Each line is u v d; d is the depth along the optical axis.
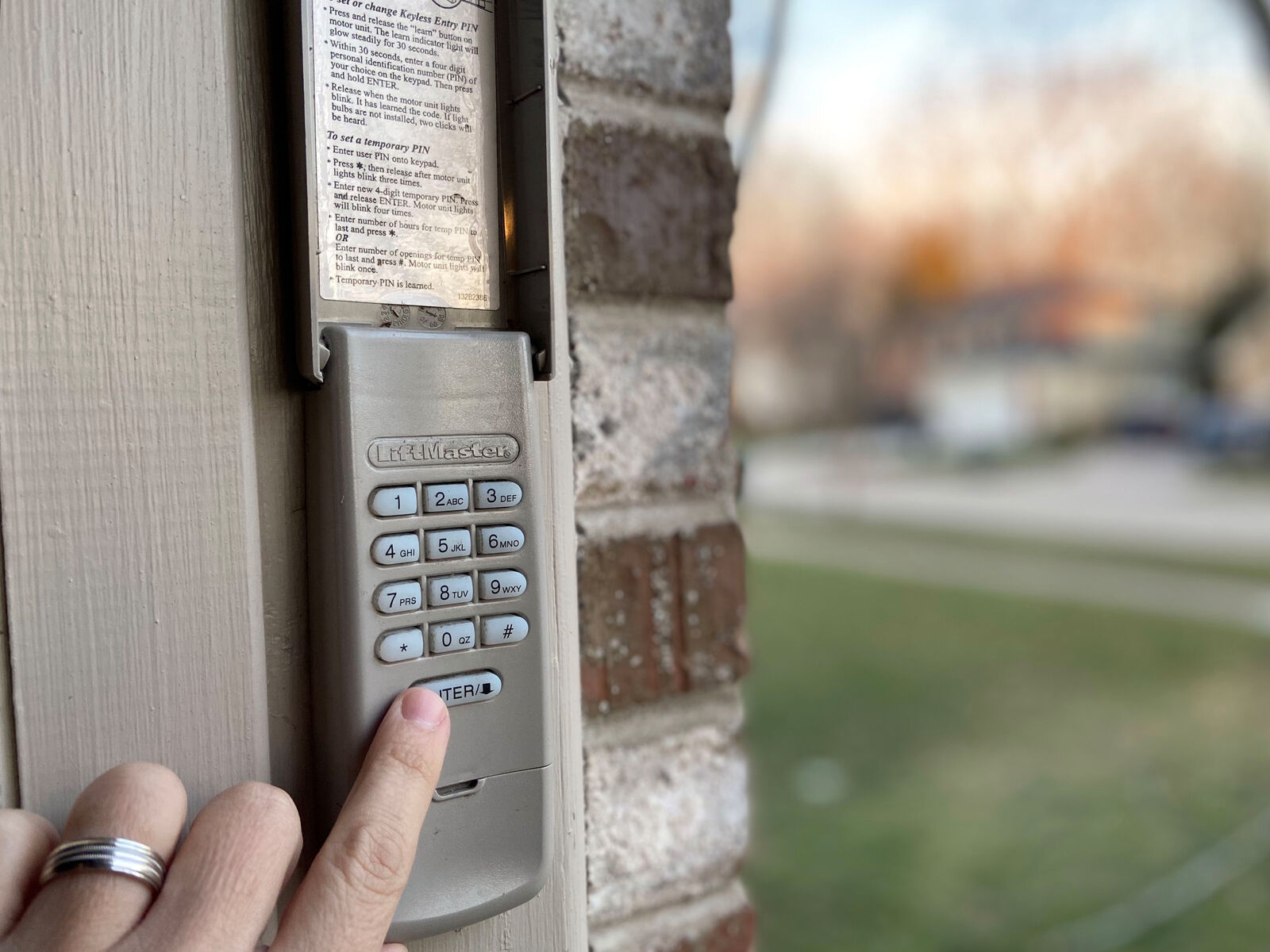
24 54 0.34
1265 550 7.53
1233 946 2.29
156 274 0.36
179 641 0.37
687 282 0.56
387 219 0.40
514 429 0.41
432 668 0.40
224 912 0.32
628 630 0.55
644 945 0.56
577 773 0.49
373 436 0.38
